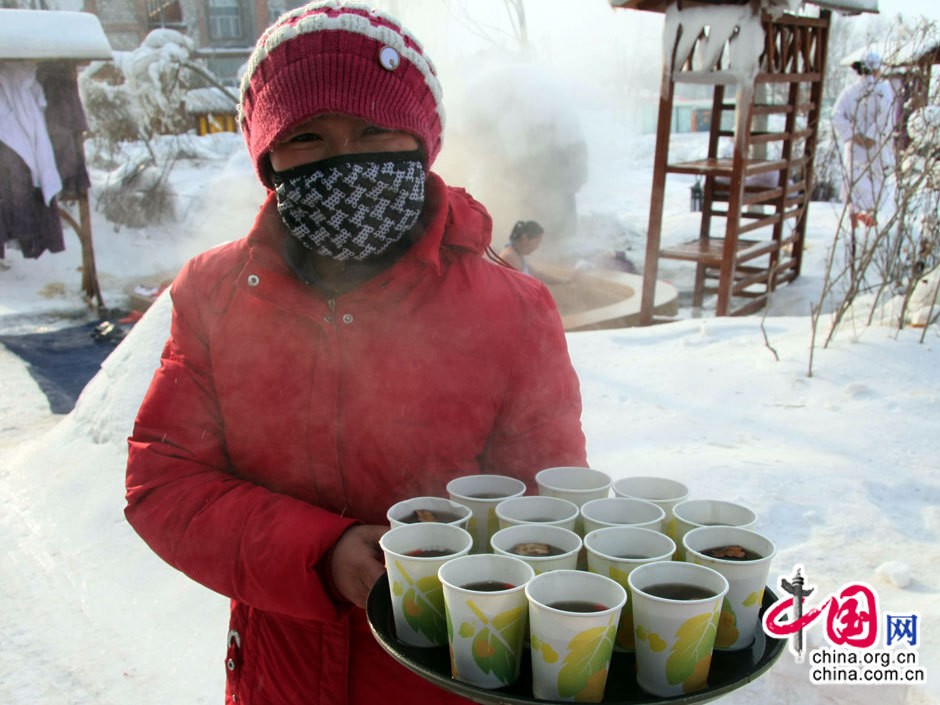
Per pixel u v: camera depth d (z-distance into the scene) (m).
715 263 7.50
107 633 2.92
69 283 10.82
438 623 1.24
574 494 1.46
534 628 1.12
